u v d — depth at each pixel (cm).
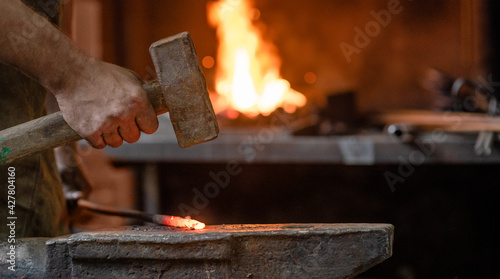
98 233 203
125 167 561
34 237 228
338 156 478
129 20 864
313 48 871
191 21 889
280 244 196
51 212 246
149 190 555
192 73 196
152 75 880
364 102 862
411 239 525
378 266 529
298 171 548
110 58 838
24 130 201
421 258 523
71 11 310
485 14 750
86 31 788
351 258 195
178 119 198
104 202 605
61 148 300
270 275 196
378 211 531
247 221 560
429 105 846
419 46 848
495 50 726
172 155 516
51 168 255
